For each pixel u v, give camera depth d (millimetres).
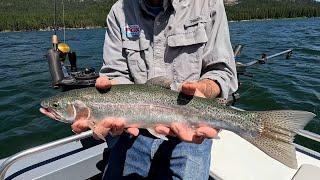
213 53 475
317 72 2158
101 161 611
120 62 526
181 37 472
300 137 1179
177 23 475
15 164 580
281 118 398
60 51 1006
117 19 518
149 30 495
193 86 410
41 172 559
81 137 553
